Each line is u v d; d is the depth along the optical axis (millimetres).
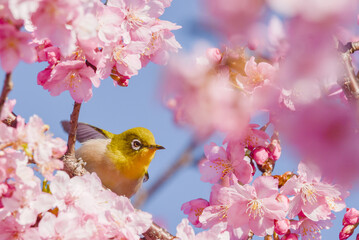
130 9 7750
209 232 7090
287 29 3021
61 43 5051
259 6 2809
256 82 6070
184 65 3373
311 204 7539
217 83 4320
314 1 2865
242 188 7305
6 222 5875
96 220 6480
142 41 7797
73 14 4949
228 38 2902
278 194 7430
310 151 3367
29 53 4875
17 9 4641
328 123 3365
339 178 3332
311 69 3334
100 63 7344
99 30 6684
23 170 5641
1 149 5613
